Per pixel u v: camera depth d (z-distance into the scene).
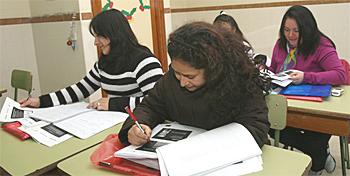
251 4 3.29
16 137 1.21
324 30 2.96
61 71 2.86
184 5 3.71
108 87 1.67
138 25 3.07
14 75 2.28
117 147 1.01
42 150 1.08
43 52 3.01
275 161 0.90
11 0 2.86
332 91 1.66
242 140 0.90
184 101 1.05
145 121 1.06
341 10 2.85
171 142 0.95
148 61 1.56
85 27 2.55
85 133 1.19
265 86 1.11
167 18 3.43
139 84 1.56
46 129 1.24
